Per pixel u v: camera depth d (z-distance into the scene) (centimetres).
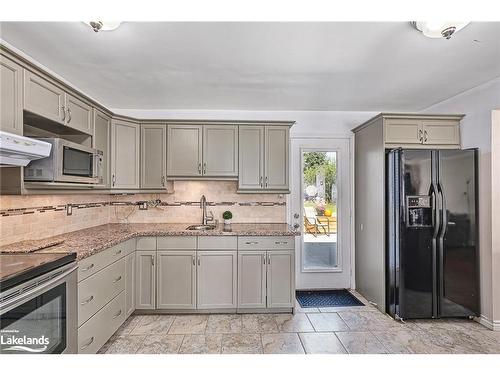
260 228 347
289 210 392
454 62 244
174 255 313
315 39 208
